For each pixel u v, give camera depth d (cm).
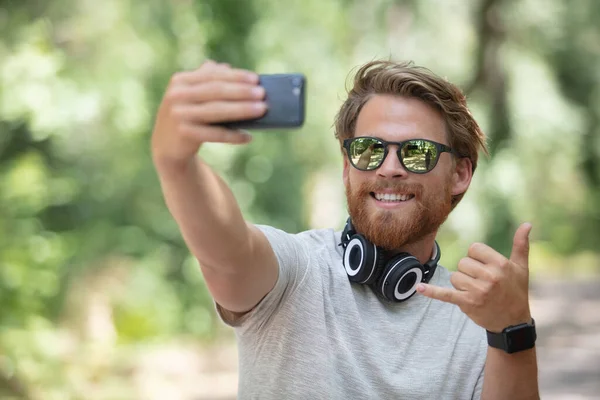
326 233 270
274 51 1390
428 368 253
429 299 263
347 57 1495
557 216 3030
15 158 1162
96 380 1037
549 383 1140
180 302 1391
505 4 1414
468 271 229
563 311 1950
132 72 1248
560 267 3206
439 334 260
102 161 1310
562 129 1611
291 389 239
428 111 265
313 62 1460
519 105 1474
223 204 200
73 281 1252
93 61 1243
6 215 1000
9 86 1051
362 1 1493
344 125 276
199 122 178
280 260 234
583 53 1717
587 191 2586
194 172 193
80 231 1324
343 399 241
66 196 1235
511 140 1348
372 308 255
